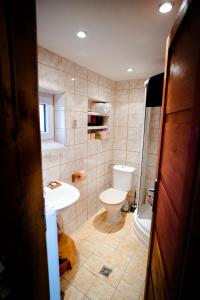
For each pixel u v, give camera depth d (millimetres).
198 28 437
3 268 552
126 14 1062
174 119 694
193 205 409
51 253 1142
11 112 453
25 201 527
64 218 2086
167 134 815
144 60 1855
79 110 2121
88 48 1572
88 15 1078
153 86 2074
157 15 1067
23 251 557
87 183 2473
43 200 607
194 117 431
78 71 2018
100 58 1814
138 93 2701
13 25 425
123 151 2982
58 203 1526
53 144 1956
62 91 1832
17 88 457
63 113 1914
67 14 1065
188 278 427
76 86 2016
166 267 676
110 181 3168
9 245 551
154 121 2557
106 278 1611
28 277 599
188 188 445
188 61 521
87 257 1861
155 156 2641
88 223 2500
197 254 398
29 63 484
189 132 477
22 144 493
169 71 820
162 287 714
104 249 1987
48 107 1914
